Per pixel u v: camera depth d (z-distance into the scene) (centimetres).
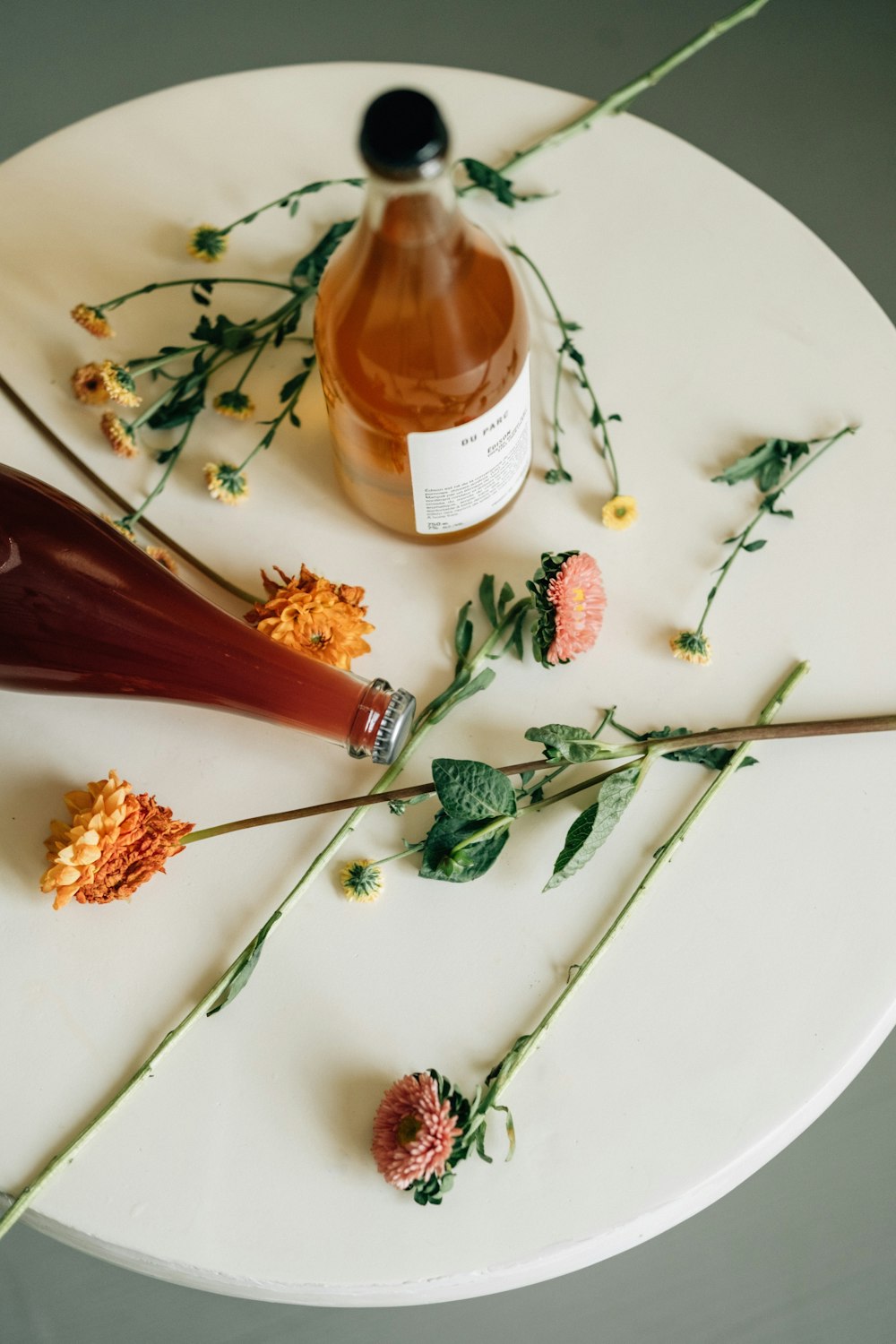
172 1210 63
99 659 65
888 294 118
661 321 74
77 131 77
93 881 63
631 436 72
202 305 74
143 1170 63
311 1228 62
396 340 57
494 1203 63
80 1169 63
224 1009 65
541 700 69
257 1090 64
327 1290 62
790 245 75
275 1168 63
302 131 77
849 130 122
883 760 68
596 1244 63
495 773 62
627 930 66
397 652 70
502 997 65
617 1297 100
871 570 70
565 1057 64
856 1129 103
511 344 60
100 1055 65
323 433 73
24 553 64
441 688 69
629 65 124
